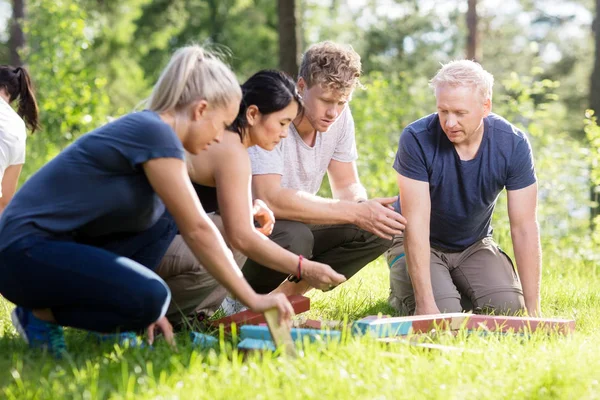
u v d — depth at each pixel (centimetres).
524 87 970
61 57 1216
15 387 261
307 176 429
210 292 374
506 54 2966
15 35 1772
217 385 257
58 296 294
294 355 293
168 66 306
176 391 250
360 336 324
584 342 333
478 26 2098
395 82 1161
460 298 445
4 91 474
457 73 396
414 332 343
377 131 1073
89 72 1216
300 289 424
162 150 291
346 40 2831
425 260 417
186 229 297
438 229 454
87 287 289
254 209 371
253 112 349
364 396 254
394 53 2883
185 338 333
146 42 2541
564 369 284
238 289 298
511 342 334
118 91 2323
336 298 475
